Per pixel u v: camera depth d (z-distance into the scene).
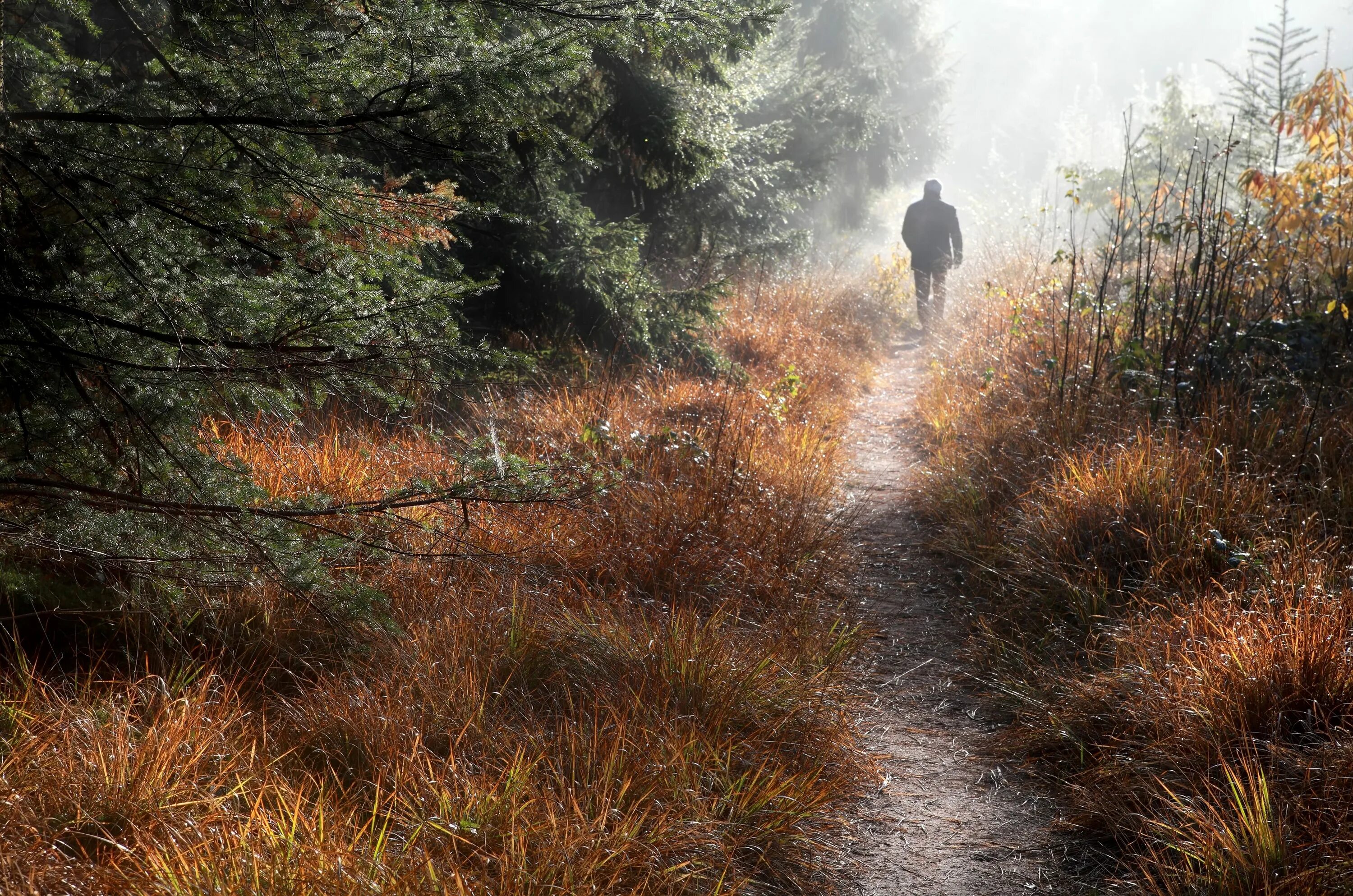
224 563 3.35
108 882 2.26
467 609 3.81
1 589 3.30
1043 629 4.45
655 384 7.46
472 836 2.62
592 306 7.76
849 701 3.94
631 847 2.68
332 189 3.33
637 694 3.38
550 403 6.54
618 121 8.23
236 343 3.17
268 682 3.41
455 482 3.79
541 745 3.10
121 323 3.07
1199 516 4.63
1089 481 5.07
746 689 3.55
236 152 3.26
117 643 3.38
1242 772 3.12
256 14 3.35
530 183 7.34
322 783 2.76
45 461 3.17
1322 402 5.91
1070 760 3.51
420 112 3.26
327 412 5.55
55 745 2.70
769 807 3.07
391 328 3.35
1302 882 2.62
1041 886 2.92
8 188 3.11
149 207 3.15
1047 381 7.11
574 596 4.20
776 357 9.41
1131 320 7.84
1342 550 4.28
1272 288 7.11
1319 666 3.38
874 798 3.37
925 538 5.88
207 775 2.75
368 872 2.38
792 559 5.05
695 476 5.49
